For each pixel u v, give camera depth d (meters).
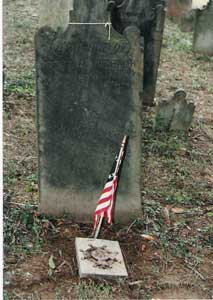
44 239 3.80
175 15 10.29
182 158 5.29
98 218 3.84
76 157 3.95
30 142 5.17
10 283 3.38
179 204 4.49
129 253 3.78
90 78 3.82
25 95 6.12
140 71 3.83
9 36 7.98
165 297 3.43
